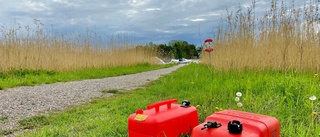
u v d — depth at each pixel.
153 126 1.85
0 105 4.25
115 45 15.33
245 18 5.97
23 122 3.31
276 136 1.62
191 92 4.57
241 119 1.61
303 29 5.00
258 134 1.45
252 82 4.12
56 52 10.47
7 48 8.48
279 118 2.62
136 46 18.91
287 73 4.80
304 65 4.85
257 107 2.99
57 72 9.77
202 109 3.22
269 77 4.30
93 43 13.27
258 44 5.70
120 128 2.73
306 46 4.90
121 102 4.42
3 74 7.77
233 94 3.80
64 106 4.37
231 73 5.66
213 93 3.98
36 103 4.52
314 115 2.61
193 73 7.96
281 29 5.30
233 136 1.39
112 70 12.70
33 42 9.55
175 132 1.99
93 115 3.55
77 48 12.19
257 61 5.52
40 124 3.25
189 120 2.13
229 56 6.01
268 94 3.41
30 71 8.62
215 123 1.52
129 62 16.75
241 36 5.99
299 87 3.37
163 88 5.56
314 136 2.17
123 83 7.74
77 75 9.71
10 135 2.82
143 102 4.13
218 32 7.11
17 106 4.24
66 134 2.68
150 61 20.94
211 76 6.07
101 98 5.15
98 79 9.19
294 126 2.46
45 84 7.30
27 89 6.14
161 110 2.06
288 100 3.10
